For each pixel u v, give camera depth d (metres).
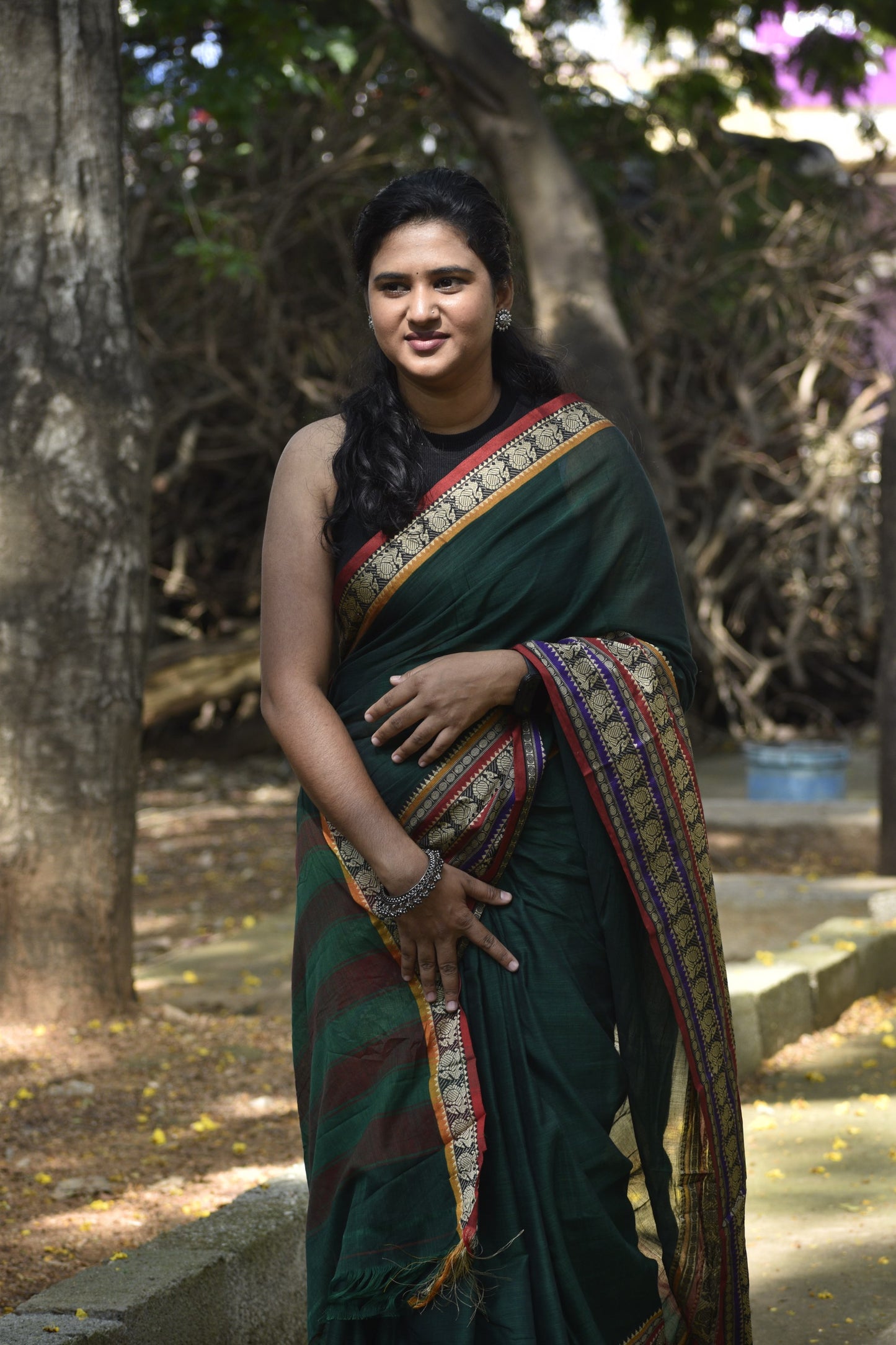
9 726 5.87
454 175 2.72
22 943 5.96
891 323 16.38
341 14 13.65
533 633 2.78
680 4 12.57
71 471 5.86
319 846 2.79
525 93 9.38
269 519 2.83
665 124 14.78
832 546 16.80
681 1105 2.86
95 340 5.94
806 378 15.94
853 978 6.37
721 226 15.48
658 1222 2.84
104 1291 3.06
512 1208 2.59
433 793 2.69
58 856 5.96
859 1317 3.44
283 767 14.80
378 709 2.68
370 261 2.72
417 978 2.70
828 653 17.14
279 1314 3.43
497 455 2.74
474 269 2.67
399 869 2.61
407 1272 2.54
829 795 12.48
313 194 14.34
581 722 2.71
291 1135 4.78
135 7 10.34
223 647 14.34
